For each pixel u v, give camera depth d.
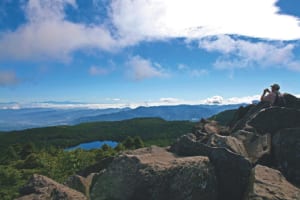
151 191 17.41
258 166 18.69
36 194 19.72
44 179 21.11
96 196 18.53
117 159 19.55
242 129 23.84
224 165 18.66
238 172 18.44
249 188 17.23
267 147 21.16
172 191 17.33
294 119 23.78
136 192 17.59
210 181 17.88
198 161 18.33
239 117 30.86
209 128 28.39
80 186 22.25
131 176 18.17
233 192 18.25
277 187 16.78
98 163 28.78
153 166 18.19
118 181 18.39
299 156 19.48
